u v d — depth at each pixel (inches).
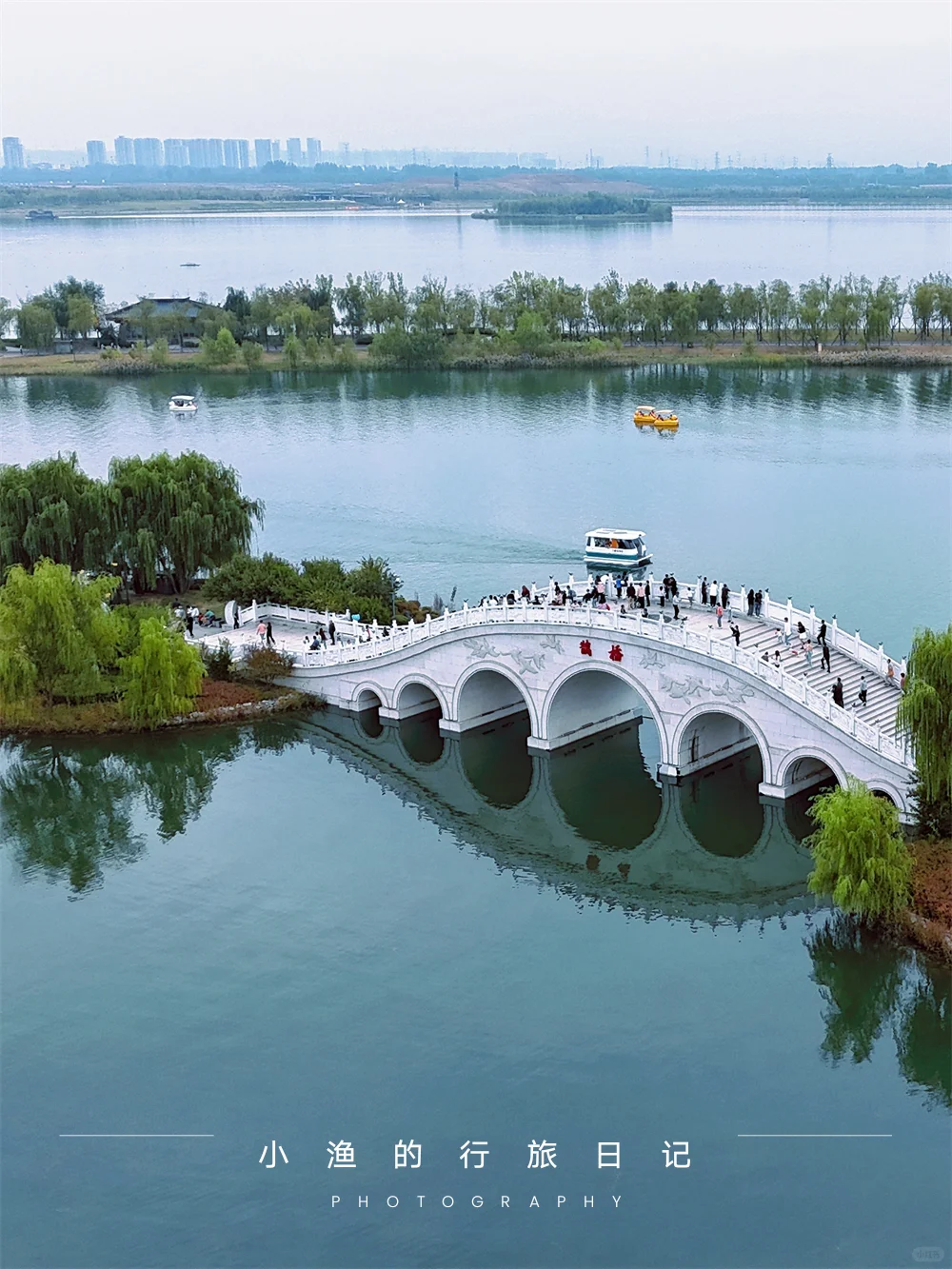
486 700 3917.3
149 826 3494.1
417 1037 2596.0
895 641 4564.5
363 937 2940.5
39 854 3371.1
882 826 2748.5
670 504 6471.5
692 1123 2357.3
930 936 2709.2
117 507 4687.5
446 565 5551.2
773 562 5511.8
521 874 3223.4
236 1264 2095.2
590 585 4069.9
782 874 3216.0
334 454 7642.7
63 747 3873.0
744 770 3580.2
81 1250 2132.1
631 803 3545.8
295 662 4151.1
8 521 4584.2
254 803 3602.4
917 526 5994.1
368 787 3690.9
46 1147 2347.4
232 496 4879.4
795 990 2721.5
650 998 2704.2
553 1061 2518.5
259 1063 2534.5
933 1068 2501.2
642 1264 2074.3
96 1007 2716.5
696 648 3336.6
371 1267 2086.6
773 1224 2143.2
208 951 2906.0
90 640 3998.5
